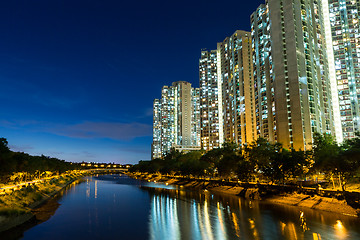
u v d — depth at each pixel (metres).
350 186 69.94
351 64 167.38
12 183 96.25
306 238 39.38
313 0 168.00
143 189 123.62
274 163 80.12
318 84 156.50
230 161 102.88
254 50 180.12
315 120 143.88
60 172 189.25
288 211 59.38
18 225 46.69
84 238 41.50
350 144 68.75
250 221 50.62
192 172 135.62
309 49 153.88
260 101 169.62
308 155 78.56
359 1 173.00
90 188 129.50
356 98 163.00
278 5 157.50
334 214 54.91
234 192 94.38
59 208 67.81
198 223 50.44
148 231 45.50
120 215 59.50
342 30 172.12
